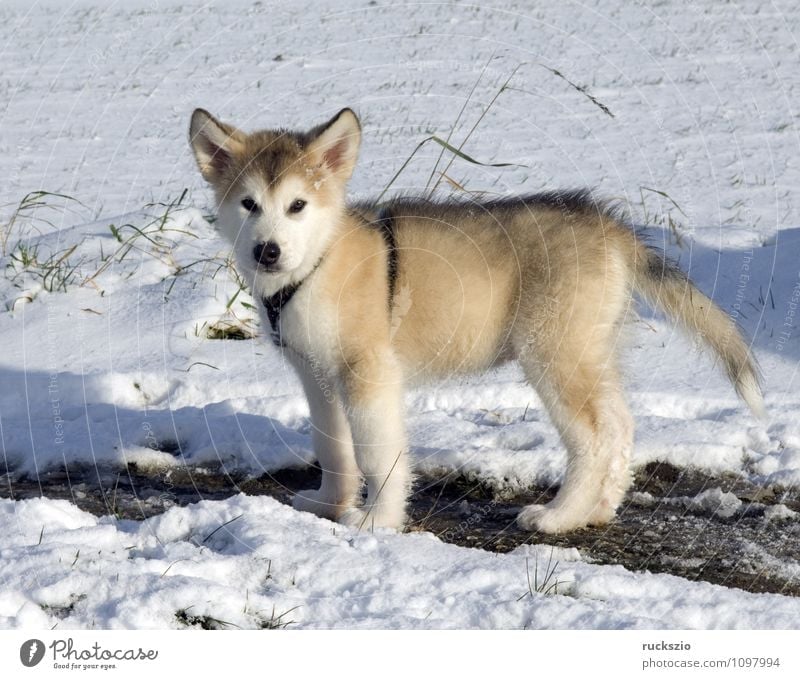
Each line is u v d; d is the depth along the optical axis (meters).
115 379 13.27
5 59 40.25
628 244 10.49
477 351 10.34
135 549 8.71
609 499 9.97
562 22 41.56
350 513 9.86
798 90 30.70
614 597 8.12
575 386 9.95
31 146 27.56
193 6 49.25
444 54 36.78
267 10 47.31
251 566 8.23
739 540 9.72
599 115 28.66
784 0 43.44
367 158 23.56
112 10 49.38
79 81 35.91
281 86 33.16
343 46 39.09
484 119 28.22
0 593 7.66
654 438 11.46
